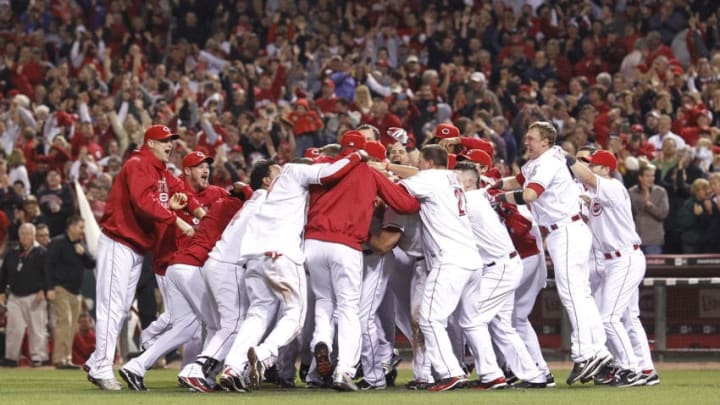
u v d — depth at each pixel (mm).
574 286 40094
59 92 84438
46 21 99938
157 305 60844
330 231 37312
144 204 39219
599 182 42062
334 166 37188
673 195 63156
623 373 41906
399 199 37781
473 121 67688
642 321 59281
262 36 95312
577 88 78750
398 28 93062
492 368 38719
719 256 58562
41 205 66500
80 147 74750
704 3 88062
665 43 86625
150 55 93500
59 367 58781
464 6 93625
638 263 42344
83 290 61469
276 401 33125
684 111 72062
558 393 36875
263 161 39812
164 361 56906
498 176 44656
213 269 38031
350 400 33438
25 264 60406
